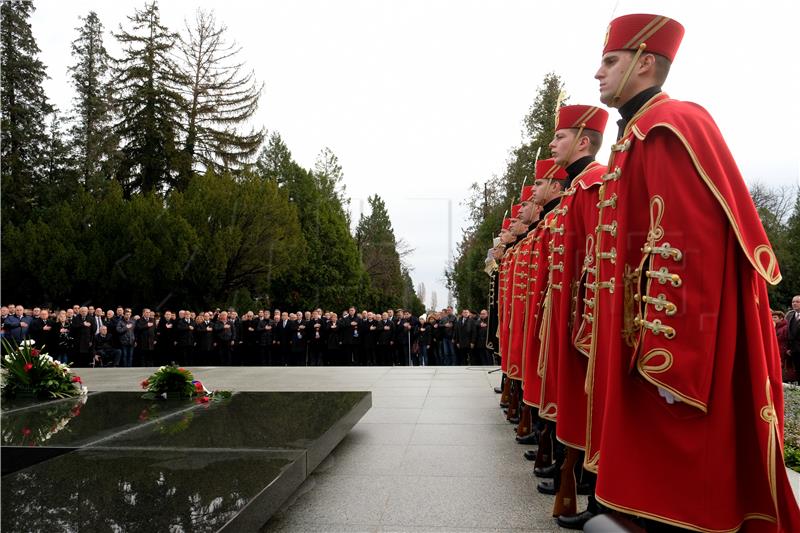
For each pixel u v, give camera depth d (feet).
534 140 104.06
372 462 18.56
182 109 128.06
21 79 110.32
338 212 123.44
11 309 60.03
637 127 9.10
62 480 12.73
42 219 94.17
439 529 13.07
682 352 7.78
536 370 16.58
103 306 86.58
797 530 7.64
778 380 8.38
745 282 8.03
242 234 85.87
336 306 109.09
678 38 9.84
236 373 45.80
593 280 11.93
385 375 42.73
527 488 15.89
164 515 10.62
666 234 8.20
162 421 19.13
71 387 25.29
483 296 89.56
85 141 119.44
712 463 7.80
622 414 8.64
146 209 85.05
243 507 11.01
